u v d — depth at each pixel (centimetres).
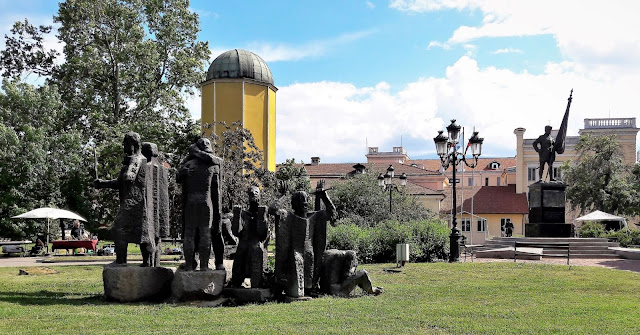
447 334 755
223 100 3628
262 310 920
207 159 1046
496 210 5334
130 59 3500
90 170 3362
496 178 7338
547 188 2512
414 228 2166
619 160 4472
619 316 895
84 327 777
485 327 800
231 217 1249
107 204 3375
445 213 5106
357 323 816
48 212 2767
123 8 3538
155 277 1041
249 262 1075
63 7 3541
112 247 2870
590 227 3228
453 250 1962
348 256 1128
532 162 5569
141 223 1055
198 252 1048
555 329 791
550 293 1174
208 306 971
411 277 1478
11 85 3225
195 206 1040
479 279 1434
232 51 3750
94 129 3509
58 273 1661
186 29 3750
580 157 4706
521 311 934
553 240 2358
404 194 3688
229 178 2181
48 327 775
